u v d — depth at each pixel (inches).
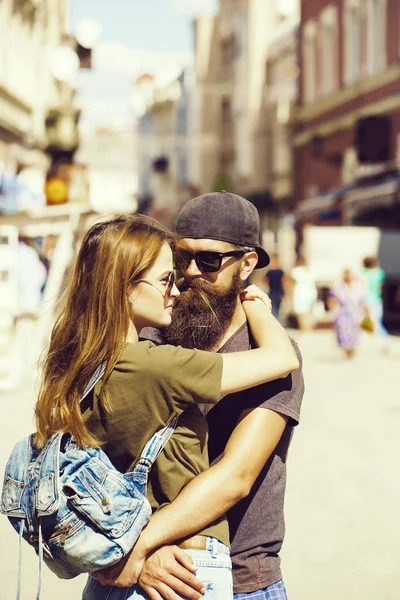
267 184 1950.1
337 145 1380.4
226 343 109.9
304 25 1494.8
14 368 490.0
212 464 103.7
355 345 679.1
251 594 102.6
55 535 91.0
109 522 90.1
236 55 2060.8
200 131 2230.6
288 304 1045.8
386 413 425.7
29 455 96.3
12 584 211.3
